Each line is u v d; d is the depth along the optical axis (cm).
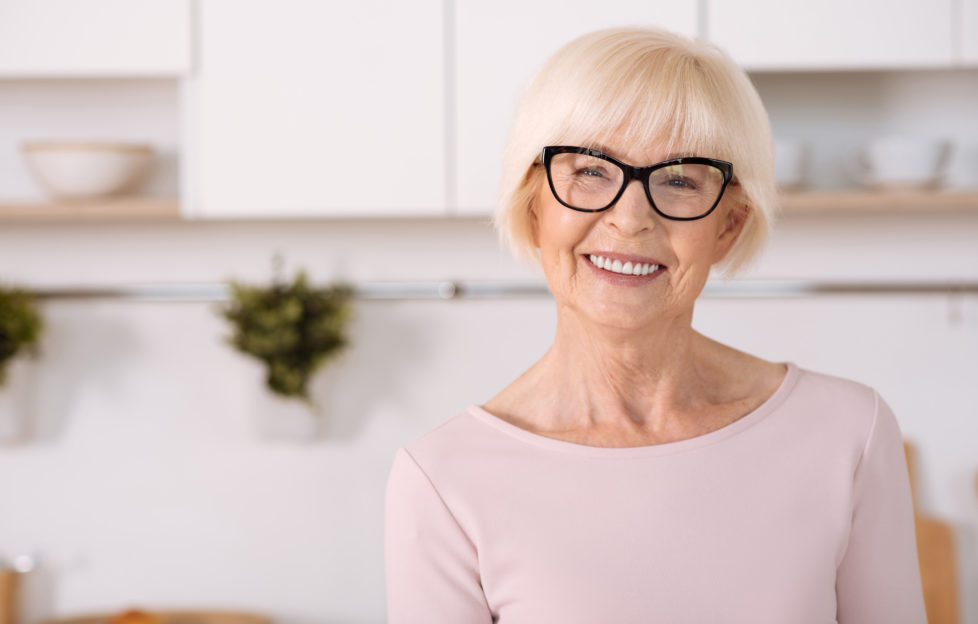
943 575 210
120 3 192
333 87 192
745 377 97
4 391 214
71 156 195
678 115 82
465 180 192
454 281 221
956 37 187
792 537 86
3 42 192
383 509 223
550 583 85
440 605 89
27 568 219
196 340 223
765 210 88
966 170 216
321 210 193
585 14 189
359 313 222
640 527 86
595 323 87
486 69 191
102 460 223
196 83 193
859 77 216
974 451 218
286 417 213
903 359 219
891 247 217
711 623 84
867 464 90
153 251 222
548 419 94
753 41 188
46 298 220
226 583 223
